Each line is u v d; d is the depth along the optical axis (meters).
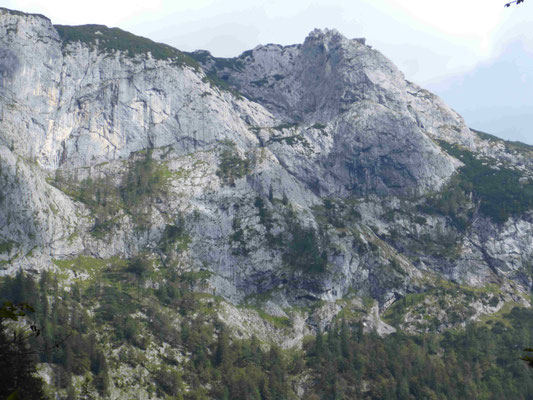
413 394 180.75
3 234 190.12
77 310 179.12
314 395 176.62
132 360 170.00
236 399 167.12
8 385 44.03
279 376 179.88
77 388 153.75
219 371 176.25
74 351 161.25
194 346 182.75
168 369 172.00
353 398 177.38
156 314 188.50
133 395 160.50
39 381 48.00
